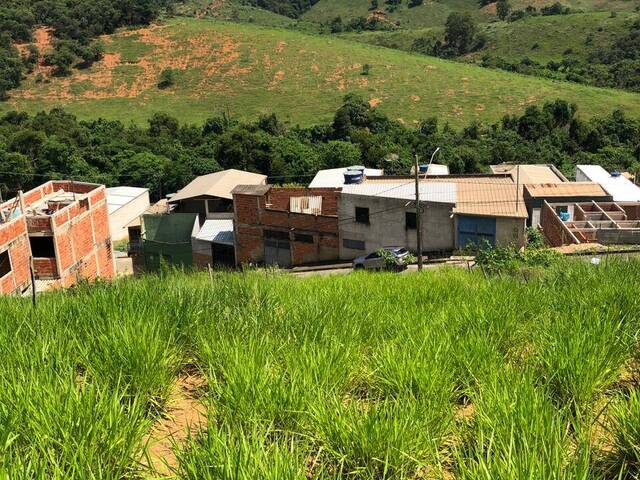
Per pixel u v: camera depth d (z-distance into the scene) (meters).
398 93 82.06
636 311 5.43
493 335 4.93
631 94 79.00
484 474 2.75
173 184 50.03
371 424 3.26
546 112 63.06
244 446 2.93
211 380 4.13
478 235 28.55
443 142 57.16
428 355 4.16
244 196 33.38
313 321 5.40
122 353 4.23
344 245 31.92
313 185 37.38
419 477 3.21
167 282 7.89
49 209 26.61
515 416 3.23
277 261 33.66
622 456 3.25
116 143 55.41
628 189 34.03
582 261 9.63
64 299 7.07
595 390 3.94
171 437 3.70
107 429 3.24
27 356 4.35
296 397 3.62
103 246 29.25
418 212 22.58
